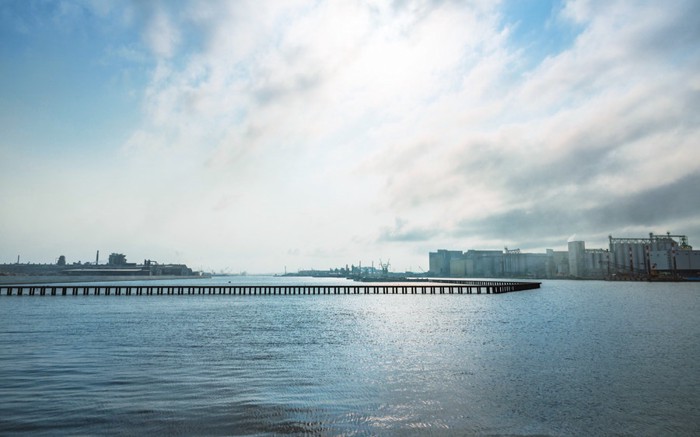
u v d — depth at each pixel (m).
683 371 20.38
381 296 99.38
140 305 64.00
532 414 14.23
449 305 69.19
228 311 55.75
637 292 117.94
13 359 22.69
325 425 13.15
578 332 34.97
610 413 14.32
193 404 15.05
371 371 20.45
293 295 101.56
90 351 25.27
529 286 133.75
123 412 14.11
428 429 12.91
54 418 13.48
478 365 21.84
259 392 16.64
